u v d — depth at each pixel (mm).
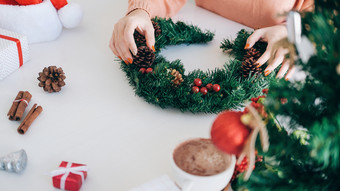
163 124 786
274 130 545
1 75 869
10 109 782
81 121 780
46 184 654
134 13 1030
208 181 558
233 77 847
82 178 648
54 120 778
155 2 1102
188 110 814
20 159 664
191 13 1202
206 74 855
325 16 475
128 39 882
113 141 739
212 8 1218
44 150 711
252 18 1153
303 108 519
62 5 1025
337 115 458
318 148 456
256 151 556
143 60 859
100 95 850
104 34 1074
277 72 896
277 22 1135
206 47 1031
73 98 837
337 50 460
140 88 825
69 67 930
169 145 740
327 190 511
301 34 502
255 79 841
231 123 509
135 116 800
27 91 819
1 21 963
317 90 501
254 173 577
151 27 963
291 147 538
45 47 1000
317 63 483
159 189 574
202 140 614
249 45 959
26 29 976
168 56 978
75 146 723
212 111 810
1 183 647
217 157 592
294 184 530
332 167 491
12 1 964
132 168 688
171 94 803
